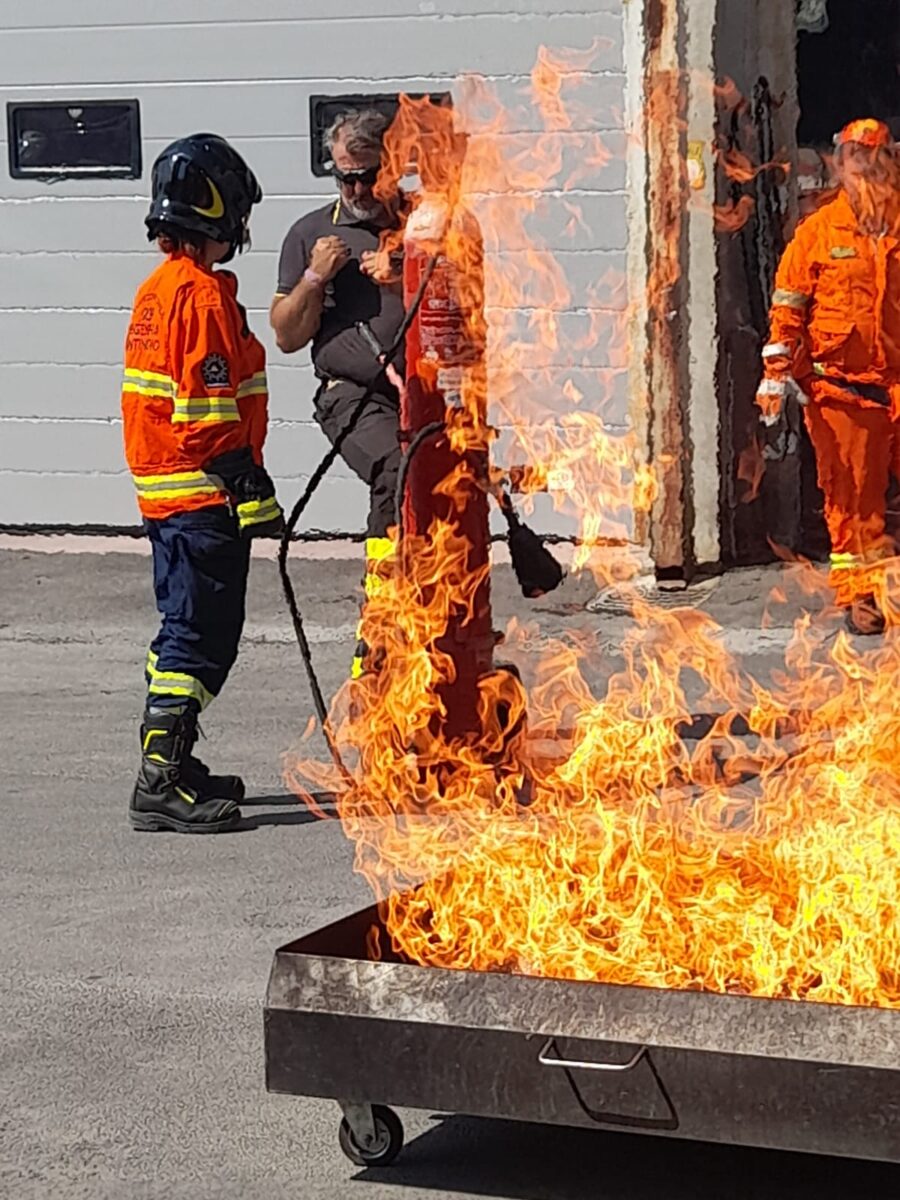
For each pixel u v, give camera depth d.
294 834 6.90
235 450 6.89
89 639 9.79
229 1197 4.62
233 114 10.82
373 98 10.64
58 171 11.03
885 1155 4.14
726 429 10.11
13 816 7.20
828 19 11.69
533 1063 4.34
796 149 10.24
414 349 6.87
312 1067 4.50
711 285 9.97
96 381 11.15
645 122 10.02
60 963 5.84
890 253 8.98
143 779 6.99
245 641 9.52
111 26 10.88
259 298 10.90
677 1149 4.75
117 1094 5.08
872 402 9.02
